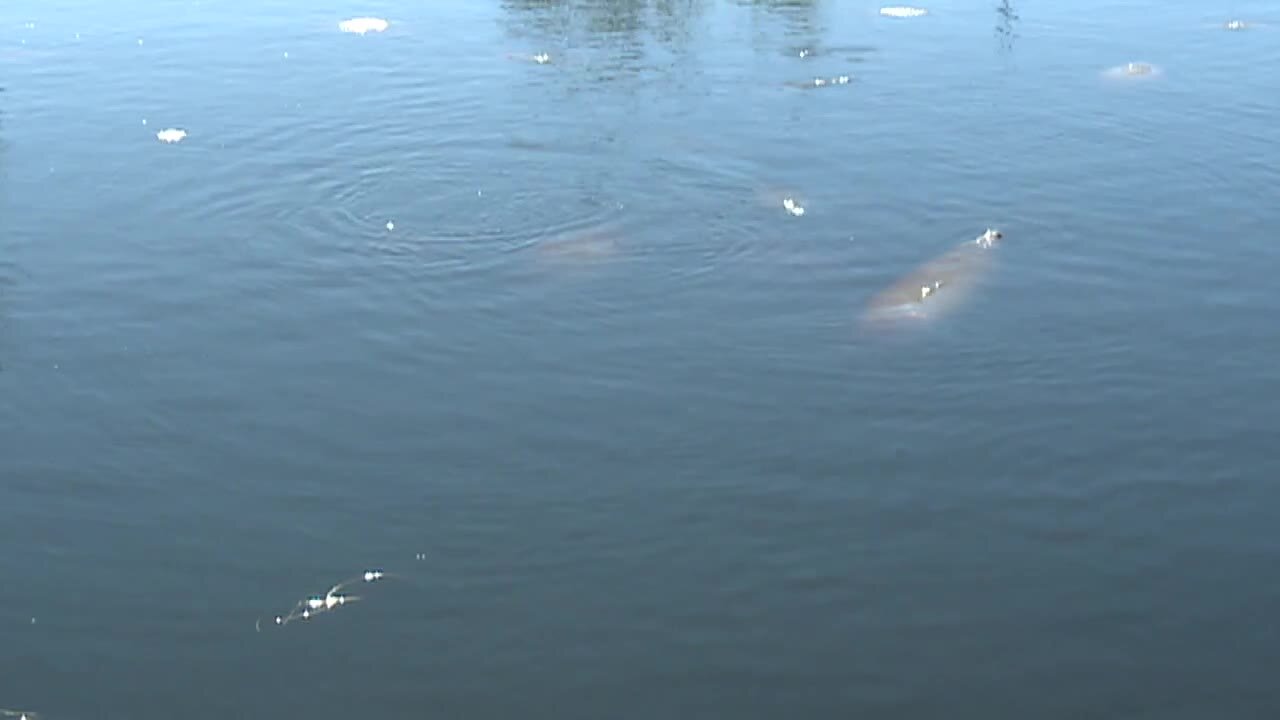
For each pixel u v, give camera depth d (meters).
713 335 12.84
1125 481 10.73
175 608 9.51
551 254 14.43
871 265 14.12
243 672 8.95
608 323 13.06
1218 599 9.49
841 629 9.30
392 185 16.16
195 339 12.80
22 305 13.34
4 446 11.23
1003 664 8.98
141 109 18.45
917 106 18.48
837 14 22.72
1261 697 8.67
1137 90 19.02
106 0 23.67
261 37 21.58
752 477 10.80
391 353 12.57
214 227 15.06
